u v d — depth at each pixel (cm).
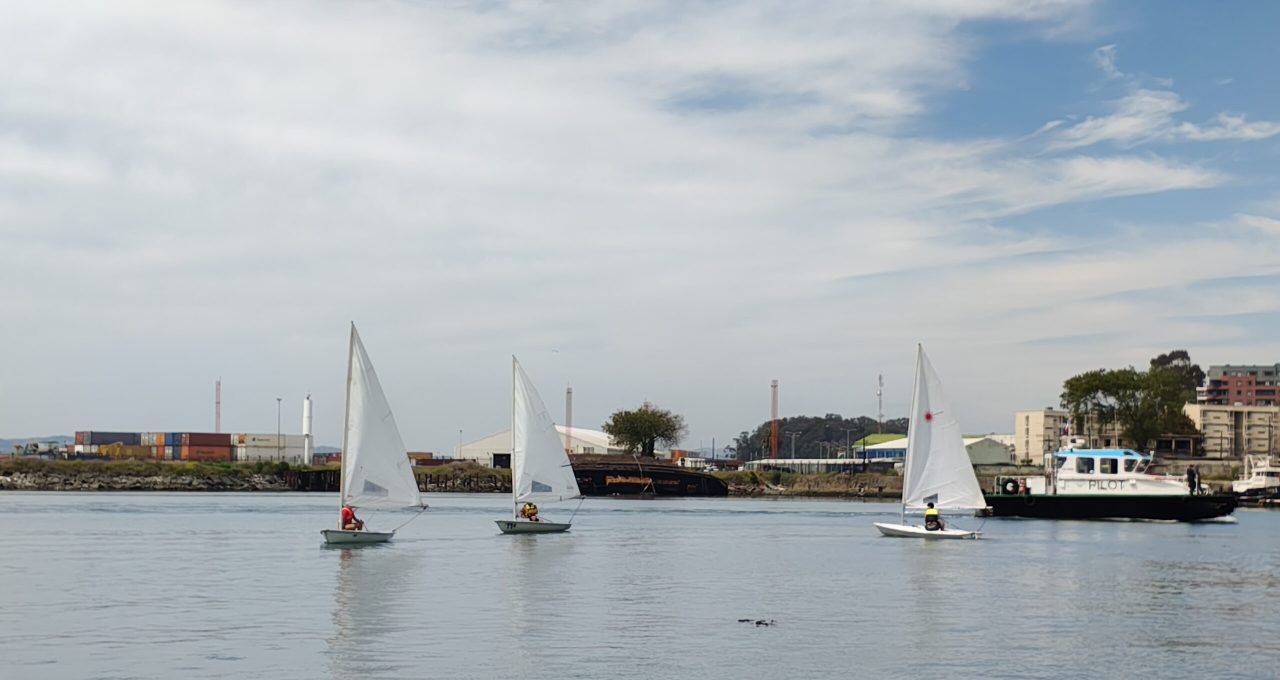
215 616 5072
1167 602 5784
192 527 10569
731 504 18138
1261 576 6919
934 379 9725
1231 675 4078
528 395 9475
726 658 4225
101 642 4450
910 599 5809
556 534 9812
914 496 9769
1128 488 12000
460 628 4794
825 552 8338
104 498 17575
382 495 8212
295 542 8806
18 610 5241
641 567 7175
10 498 17425
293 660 4122
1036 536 9994
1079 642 4644
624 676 3916
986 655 4359
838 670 4059
